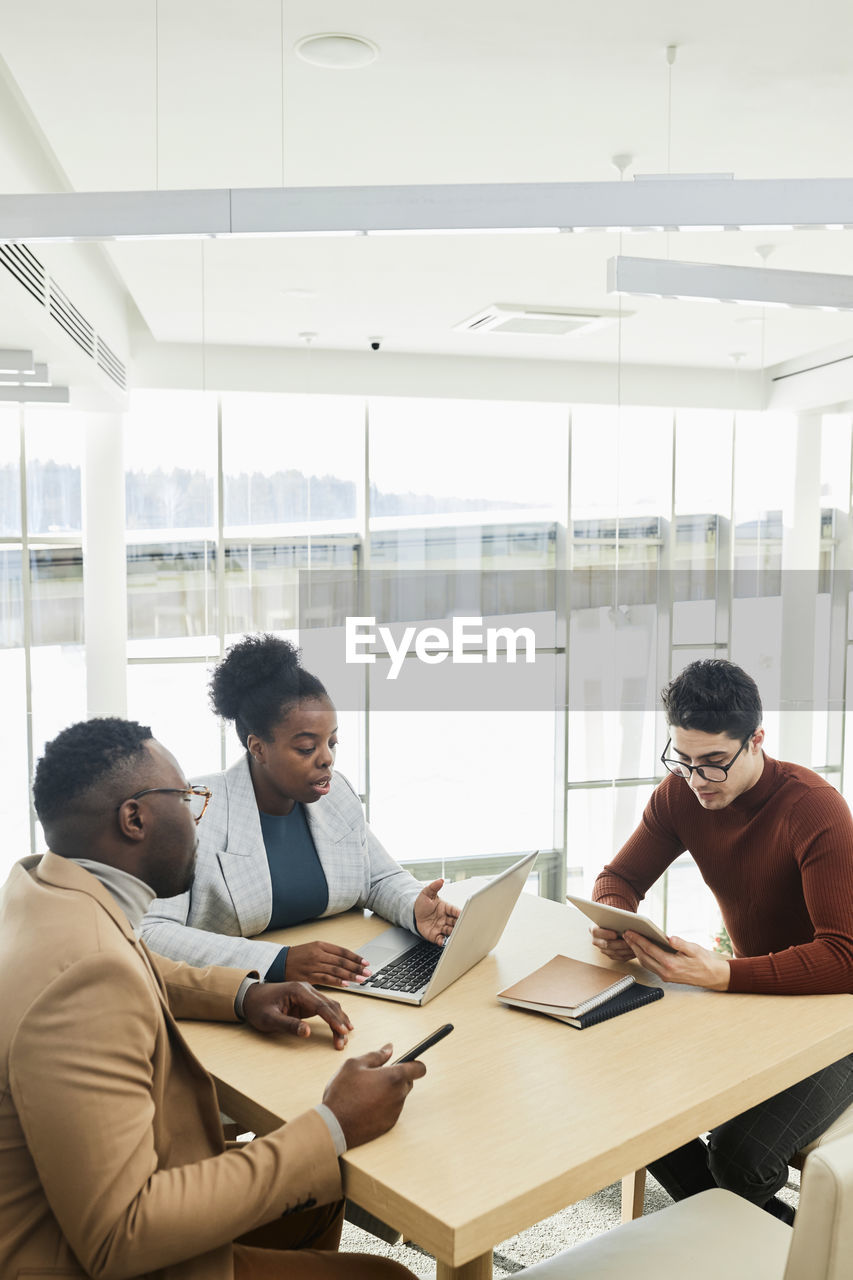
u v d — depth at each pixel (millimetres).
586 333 5465
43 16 2404
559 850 7410
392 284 4625
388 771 7066
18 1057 1115
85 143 3131
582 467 7082
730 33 2531
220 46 2559
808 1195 1247
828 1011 1743
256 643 2064
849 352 6160
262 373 6000
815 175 3445
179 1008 1706
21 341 3916
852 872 1905
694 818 2201
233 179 3428
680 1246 1490
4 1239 1146
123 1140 1127
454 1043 1616
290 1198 1237
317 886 2100
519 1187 1215
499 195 1854
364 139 3127
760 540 7297
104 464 5848
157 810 1370
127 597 6266
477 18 2449
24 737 5973
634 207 1843
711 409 6820
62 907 1226
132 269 4383
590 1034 1649
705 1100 1434
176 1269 1199
